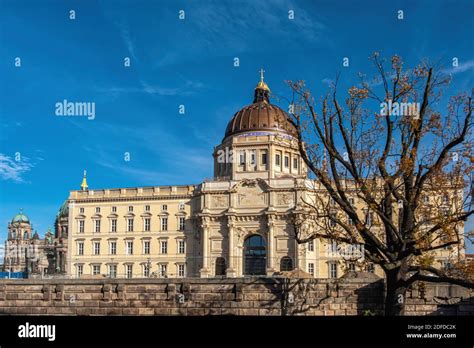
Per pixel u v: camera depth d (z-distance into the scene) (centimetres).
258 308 4356
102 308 4531
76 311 4553
